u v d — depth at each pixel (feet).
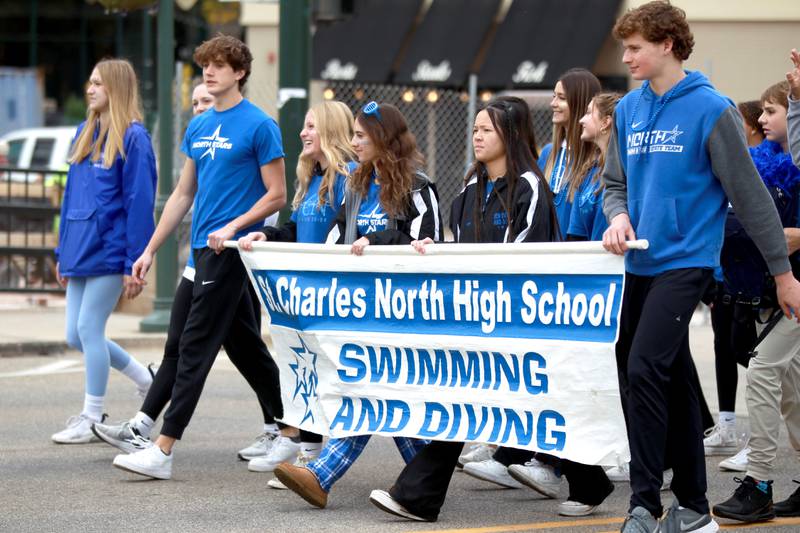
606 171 29.81
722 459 40.83
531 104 105.81
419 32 142.82
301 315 33.81
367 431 32.68
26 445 42.24
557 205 37.37
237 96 37.50
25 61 208.95
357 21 146.10
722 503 32.04
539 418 30.04
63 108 209.26
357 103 138.21
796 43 115.44
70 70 208.95
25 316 77.30
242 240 35.04
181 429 36.65
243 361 38.60
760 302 32.81
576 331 29.27
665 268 27.96
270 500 34.42
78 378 57.98
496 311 30.55
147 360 63.26
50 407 50.11
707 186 27.89
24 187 86.22
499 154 32.09
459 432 31.32
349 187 34.04
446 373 31.58
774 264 27.89
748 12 116.37
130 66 41.68
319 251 33.37
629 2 132.05
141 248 41.06
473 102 75.87
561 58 131.64
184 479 37.14
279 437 38.73
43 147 124.06
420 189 33.19
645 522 27.55
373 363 32.73
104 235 41.55
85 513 32.71
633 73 28.12
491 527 31.48
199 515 32.58
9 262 82.43
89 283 42.01
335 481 33.45
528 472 34.71
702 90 27.81
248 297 38.11
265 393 38.60
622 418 28.84
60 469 38.40
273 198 36.91
